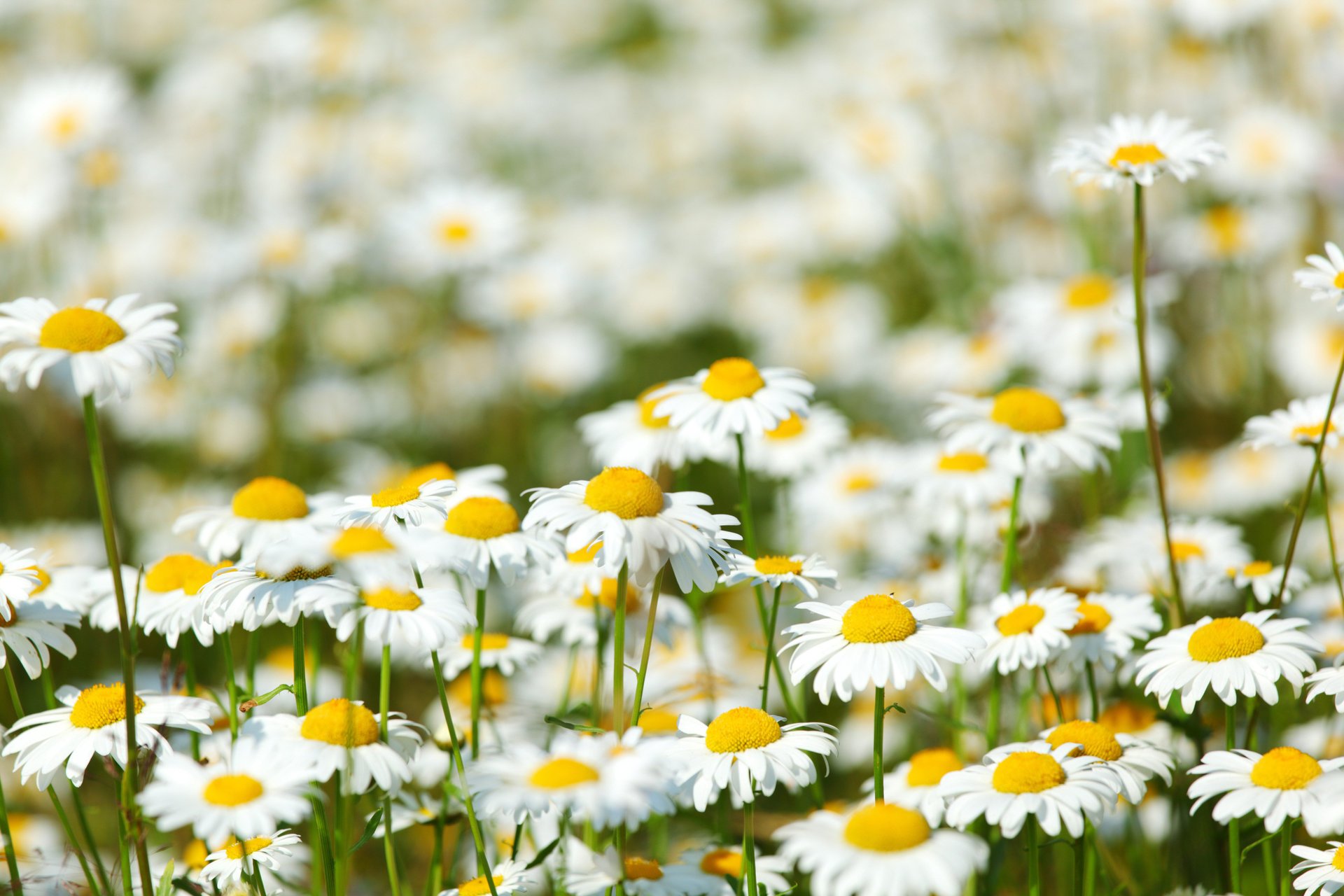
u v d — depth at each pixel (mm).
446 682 6480
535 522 3479
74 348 3223
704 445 4637
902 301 11320
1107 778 3254
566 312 10242
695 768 3375
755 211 12078
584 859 3914
